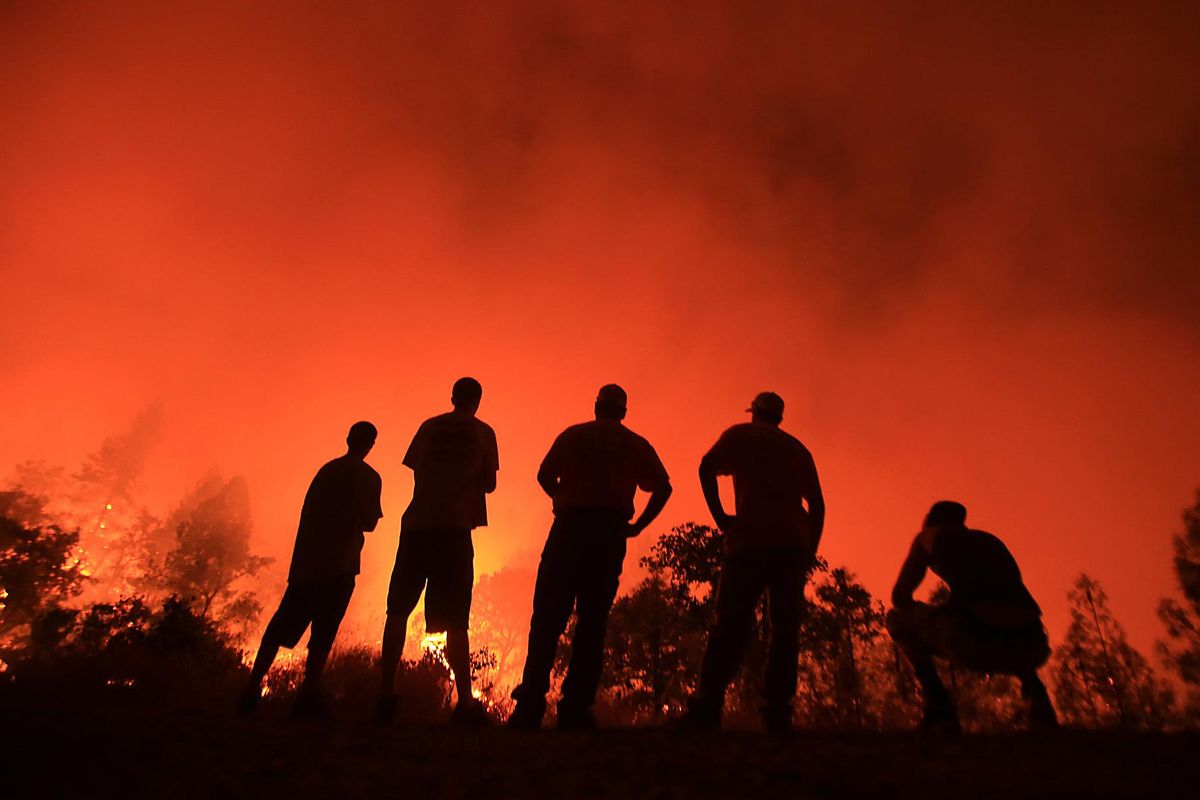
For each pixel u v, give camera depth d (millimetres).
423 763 2924
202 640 10016
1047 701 4047
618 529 4949
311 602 5535
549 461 5207
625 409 5465
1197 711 16766
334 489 5863
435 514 5488
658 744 3291
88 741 3156
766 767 2699
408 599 5355
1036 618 4188
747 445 4836
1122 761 2688
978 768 2637
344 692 8828
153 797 2443
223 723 3893
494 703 9961
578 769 2766
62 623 18812
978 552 4434
